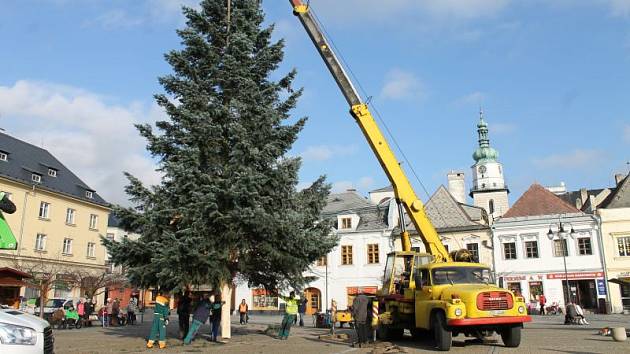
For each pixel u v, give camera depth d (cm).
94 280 4103
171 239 1675
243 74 1895
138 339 1884
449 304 1421
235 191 1686
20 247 4344
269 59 1975
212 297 1731
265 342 1806
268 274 2017
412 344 1669
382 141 1953
